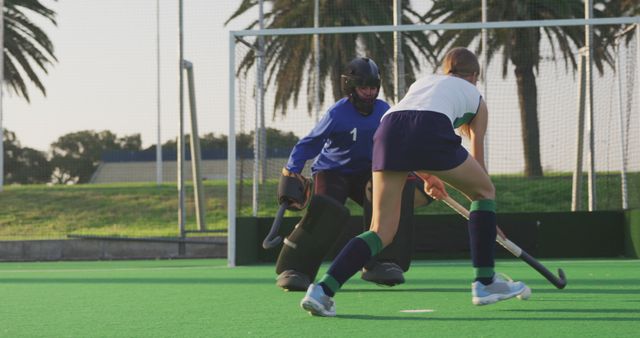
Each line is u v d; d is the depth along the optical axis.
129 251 14.06
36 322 4.63
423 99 4.57
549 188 14.50
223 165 20.27
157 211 19.20
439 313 4.76
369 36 14.19
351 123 6.51
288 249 6.50
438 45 14.62
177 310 5.20
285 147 12.95
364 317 4.62
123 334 4.11
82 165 17.34
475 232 4.78
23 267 11.50
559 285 5.27
